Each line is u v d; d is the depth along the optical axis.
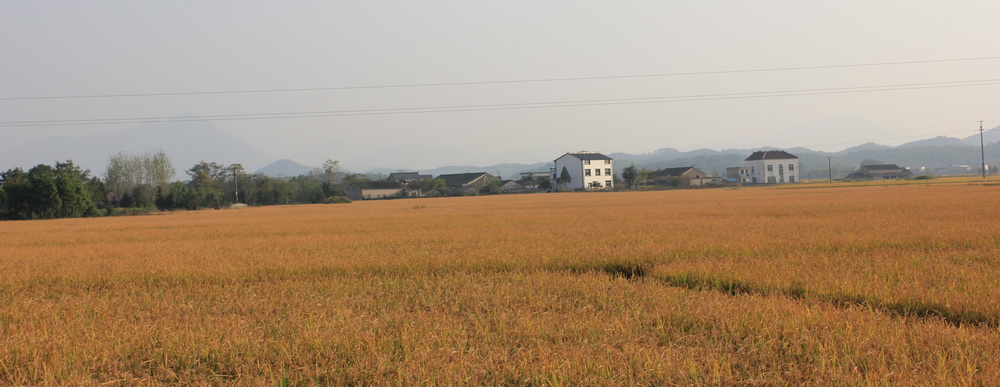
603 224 28.41
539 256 16.39
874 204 39.16
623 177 134.88
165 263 16.89
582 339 7.91
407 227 30.78
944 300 9.38
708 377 6.46
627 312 9.05
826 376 6.38
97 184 89.88
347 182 144.00
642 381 6.43
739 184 140.75
